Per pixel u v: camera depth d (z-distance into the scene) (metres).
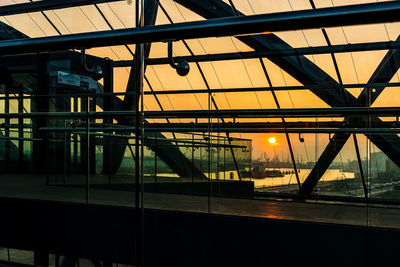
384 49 10.67
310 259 6.58
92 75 11.81
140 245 5.98
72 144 10.99
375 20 3.22
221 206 7.93
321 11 3.36
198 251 7.41
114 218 8.23
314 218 6.84
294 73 11.70
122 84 12.30
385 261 6.20
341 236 6.39
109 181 9.81
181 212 7.50
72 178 10.63
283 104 10.34
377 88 9.11
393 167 7.82
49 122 11.74
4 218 9.58
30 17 15.91
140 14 5.82
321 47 11.34
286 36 11.72
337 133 8.44
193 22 3.89
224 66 12.49
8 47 4.71
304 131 8.63
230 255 7.11
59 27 15.42
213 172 8.70
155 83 12.87
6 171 12.77
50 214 8.99
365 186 8.05
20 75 13.66
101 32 4.32
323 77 11.45
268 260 6.88
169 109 11.54
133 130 9.64
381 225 6.40
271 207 7.71
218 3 12.12
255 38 12.12
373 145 8.05
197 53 12.68
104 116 9.98
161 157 9.14
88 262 10.37
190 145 8.88
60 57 13.14
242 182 8.90
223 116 8.91
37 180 11.73
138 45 5.58
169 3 12.67
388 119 7.96
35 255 9.11
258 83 12.31
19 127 12.66
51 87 13.25
